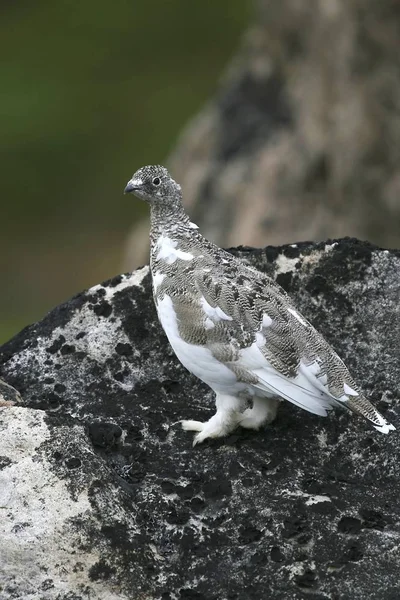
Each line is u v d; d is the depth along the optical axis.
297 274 10.77
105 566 8.11
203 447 9.55
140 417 9.90
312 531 8.51
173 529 8.58
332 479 9.24
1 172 33.91
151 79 37.91
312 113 23.05
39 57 40.06
